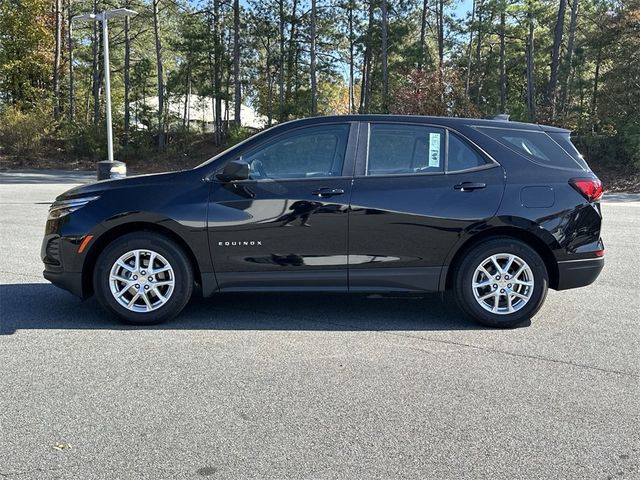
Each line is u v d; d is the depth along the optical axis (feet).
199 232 15.98
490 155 16.56
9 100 130.93
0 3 126.00
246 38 133.49
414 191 16.14
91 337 15.43
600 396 11.99
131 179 16.69
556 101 97.81
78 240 16.02
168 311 16.30
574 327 16.78
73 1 124.47
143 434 10.25
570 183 16.53
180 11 125.18
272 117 128.47
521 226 16.20
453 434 10.33
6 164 104.78
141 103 132.98
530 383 12.64
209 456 9.53
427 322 17.17
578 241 16.48
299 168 16.40
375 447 9.86
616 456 9.63
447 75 85.35
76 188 17.10
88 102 145.28
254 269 16.19
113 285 16.16
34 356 13.97
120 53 136.36
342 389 12.23
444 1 127.34
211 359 13.89
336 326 16.65
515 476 9.01
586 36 100.01
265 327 16.47
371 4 122.72
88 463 9.29
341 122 16.66
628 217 42.88
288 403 11.53
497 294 16.44
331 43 134.21
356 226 16.02
